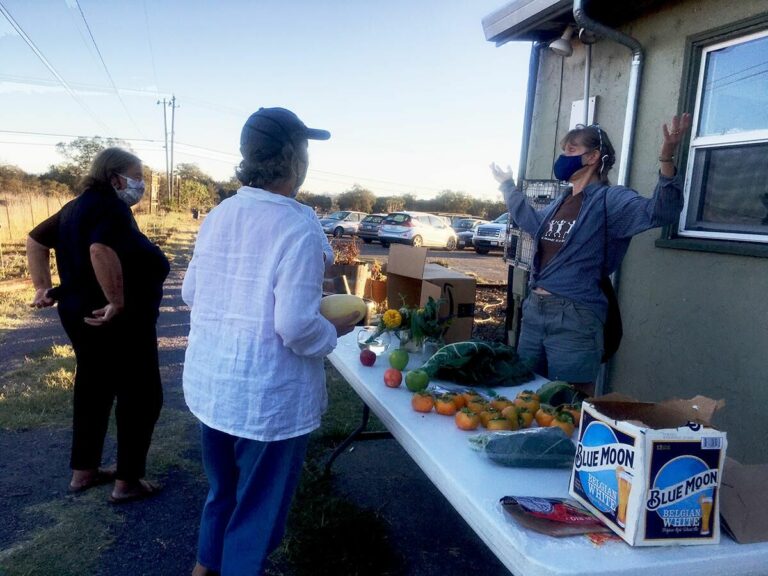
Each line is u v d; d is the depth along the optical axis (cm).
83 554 254
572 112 435
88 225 260
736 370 302
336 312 198
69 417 407
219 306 179
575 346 275
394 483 332
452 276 349
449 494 162
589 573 121
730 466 148
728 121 318
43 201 1731
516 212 302
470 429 196
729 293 306
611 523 135
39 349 584
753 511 137
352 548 262
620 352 380
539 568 122
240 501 186
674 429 130
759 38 299
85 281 266
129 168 269
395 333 296
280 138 176
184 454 355
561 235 281
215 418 178
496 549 136
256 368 172
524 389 252
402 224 2116
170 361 571
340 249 823
